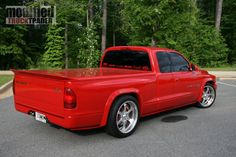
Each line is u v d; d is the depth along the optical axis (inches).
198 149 210.7
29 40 1192.2
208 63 1153.4
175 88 289.0
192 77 313.6
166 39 770.2
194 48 1113.4
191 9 752.3
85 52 977.5
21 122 276.2
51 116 210.4
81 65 1007.6
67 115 197.9
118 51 297.0
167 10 707.4
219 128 263.0
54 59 1009.5
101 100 214.5
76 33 1040.8
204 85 336.2
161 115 309.7
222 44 1195.9
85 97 203.5
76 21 1008.2
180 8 727.1
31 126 263.6
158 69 269.0
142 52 274.5
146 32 749.9
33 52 1133.7
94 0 1152.8
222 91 481.7
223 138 235.3
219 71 870.4
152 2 706.2
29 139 229.6
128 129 239.8
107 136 237.8
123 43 1424.7
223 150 209.2
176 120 289.3
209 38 1142.3
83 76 210.2
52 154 199.5
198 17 1158.3
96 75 220.5
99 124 218.8
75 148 211.0
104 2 1117.7
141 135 241.6
